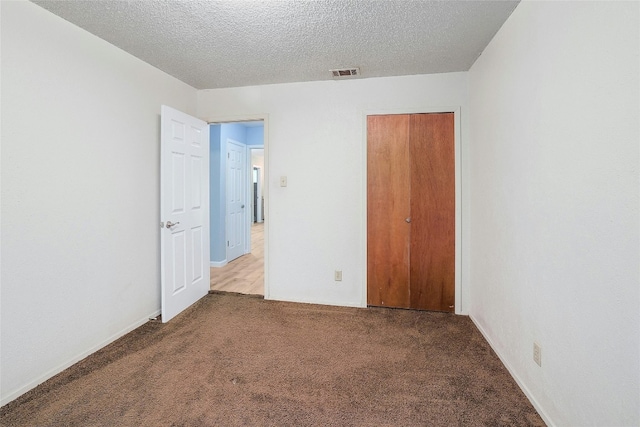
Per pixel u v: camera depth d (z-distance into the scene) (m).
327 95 3.09
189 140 3.01
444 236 2.92
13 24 1.68
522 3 1.77
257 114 3.24
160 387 1.78
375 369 1.98
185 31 2.13
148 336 2.42
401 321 2.73
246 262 5.09
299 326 2.63
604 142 1.13
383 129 3.00
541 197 1.57
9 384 1.67
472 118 2.71
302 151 3.17
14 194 1.69
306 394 1.73
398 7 1.86
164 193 2.63
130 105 2.49
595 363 1.19
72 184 2.01
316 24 2.05
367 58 2.57
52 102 1.88
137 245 2.58
